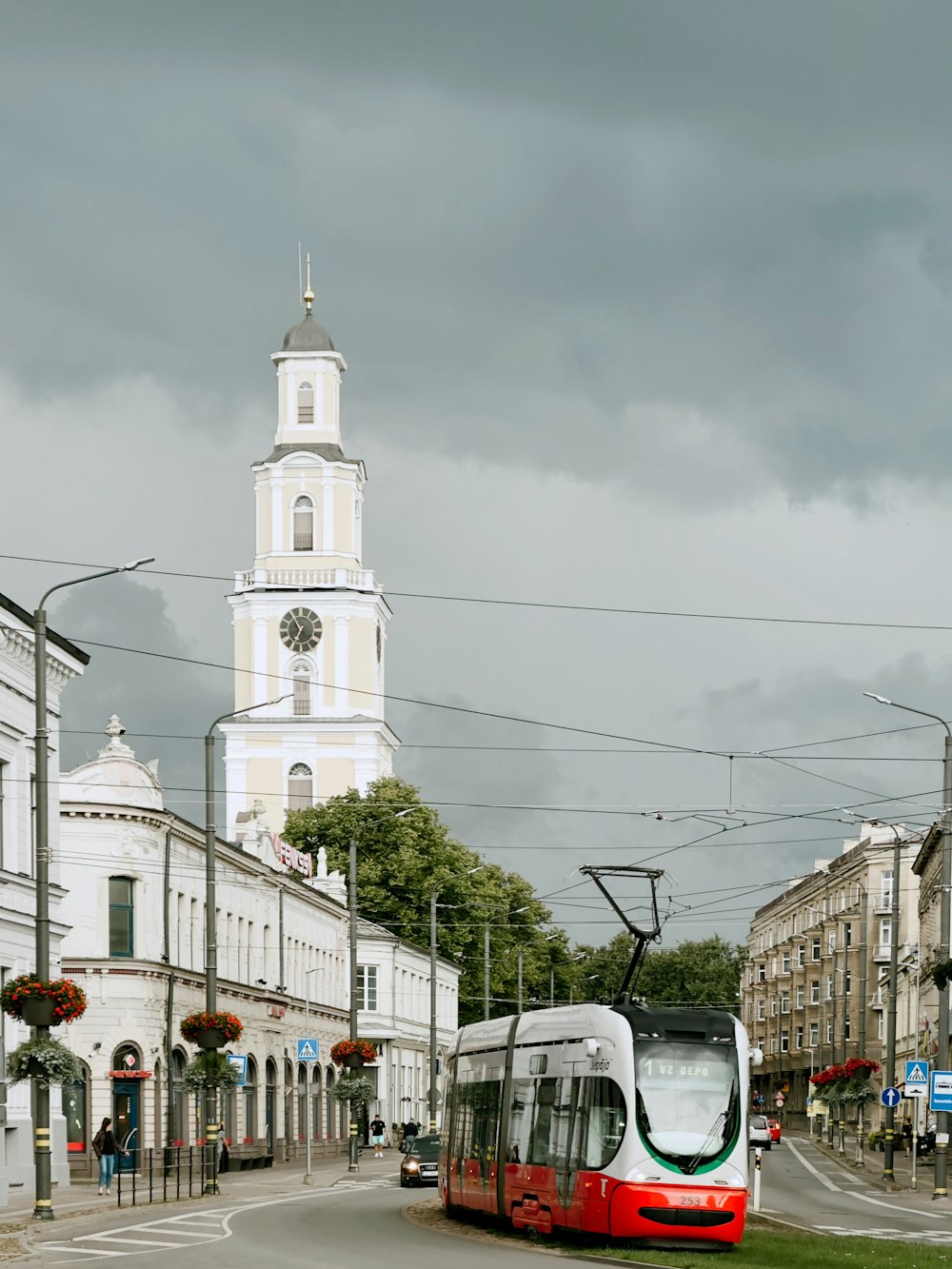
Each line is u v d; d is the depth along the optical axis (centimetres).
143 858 6250
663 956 19162
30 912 4875
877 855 12269
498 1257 2702
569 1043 3234
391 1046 10256
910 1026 10369
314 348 13300
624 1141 2959
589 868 3997
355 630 12975
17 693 4847
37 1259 2639
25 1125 4712
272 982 8031
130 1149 6000
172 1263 2541
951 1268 2694
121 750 6269
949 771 4866
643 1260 2642
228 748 12850
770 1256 2797
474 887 11619
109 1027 6044
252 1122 7481
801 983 14712
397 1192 4872
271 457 13138
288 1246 2886
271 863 8231
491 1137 3544
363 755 12781
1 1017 4584
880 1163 7775
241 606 13038
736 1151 2977
